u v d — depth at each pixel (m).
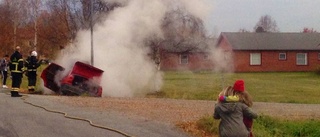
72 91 22.45
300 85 38.19
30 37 57.81
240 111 8.62
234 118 8.59
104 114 15.20
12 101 18.02
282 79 45.31
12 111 15.22
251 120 8.80
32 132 11.95
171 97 25.88
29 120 13.64
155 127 13.16
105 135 11.88
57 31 38.28
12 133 11.73
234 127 8.54
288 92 31.84
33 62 24.48
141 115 15.24
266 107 19.83
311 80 44.19
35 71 24.55
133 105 17.81
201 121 13.46
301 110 18.73
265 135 12.84
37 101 18.12
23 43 58.19
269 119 14.61
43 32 45.78
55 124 13.16
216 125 12.77
